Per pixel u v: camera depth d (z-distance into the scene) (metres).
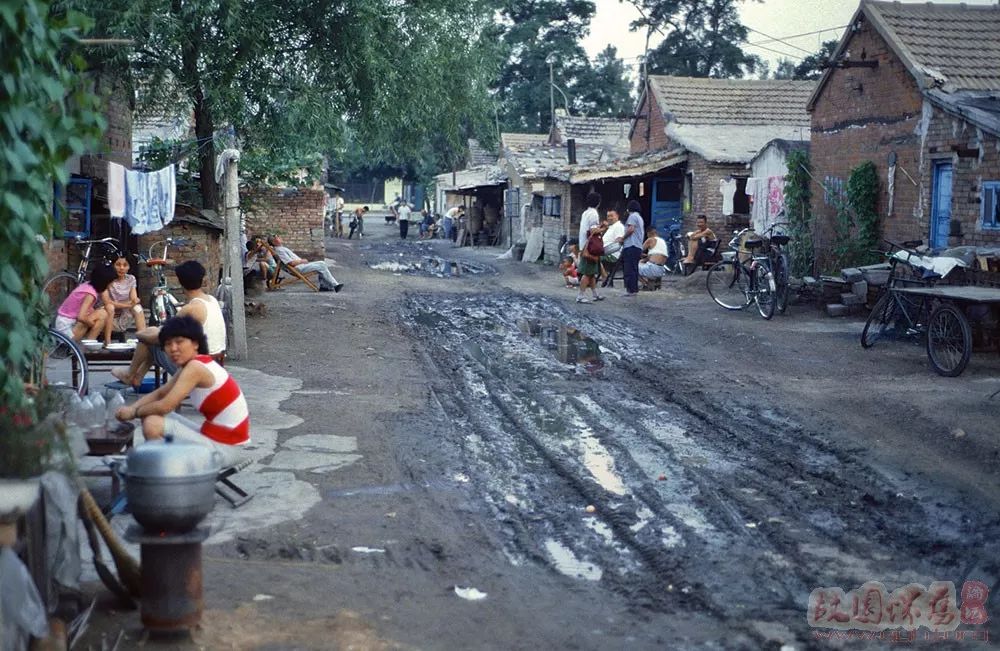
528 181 36.75
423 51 18.42
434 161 62.41
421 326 17.36
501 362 13.68
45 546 4.72
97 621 5.02
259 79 17.59
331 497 7.35
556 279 26.95
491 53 20.50
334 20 17.75
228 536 6.43
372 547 6.38
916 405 10.57
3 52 4.62
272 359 13.16
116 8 15.66
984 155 16.95
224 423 6.80
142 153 19.77
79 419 6.58
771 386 11.80
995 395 11.08
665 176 30.27
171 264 16.20
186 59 16.89
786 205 23.72
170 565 4.75
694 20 53.41
